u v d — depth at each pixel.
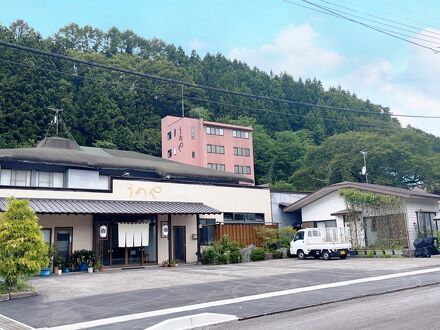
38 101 53.97
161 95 71.25
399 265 17.42
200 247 24.55
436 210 26.05
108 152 32.66
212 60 91.00
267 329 7.13
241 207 27.59
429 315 7.50
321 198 28.34
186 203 24.75
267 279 14.05
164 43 92.94
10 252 12.22
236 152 64.88
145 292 11.88
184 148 61.34
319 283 12.62
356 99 84.62
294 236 25.95
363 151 46.34
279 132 72.19
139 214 21.47
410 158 46.84
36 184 22.72
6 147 48.06
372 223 25.08
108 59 71.19
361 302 9.43
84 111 59.00
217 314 8.39
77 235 20.86
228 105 69.75
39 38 63.09
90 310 9.49
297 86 83.38
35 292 12.11
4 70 52.81
